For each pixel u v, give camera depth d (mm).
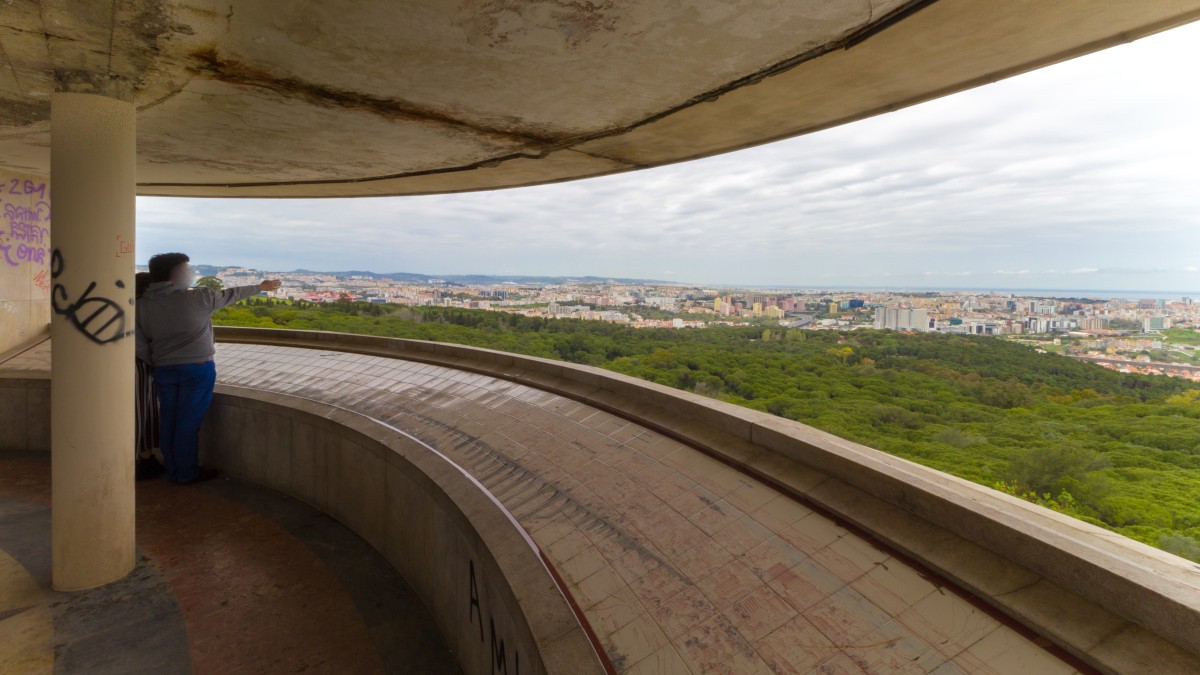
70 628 3215
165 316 5121
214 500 5102
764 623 1874
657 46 3033
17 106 4238
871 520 2148
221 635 3209
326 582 3795
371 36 2934
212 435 5785
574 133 4855
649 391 3945
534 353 6684
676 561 2289
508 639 2273
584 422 4035
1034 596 1579
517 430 4074
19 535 4320
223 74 3486
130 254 3613
